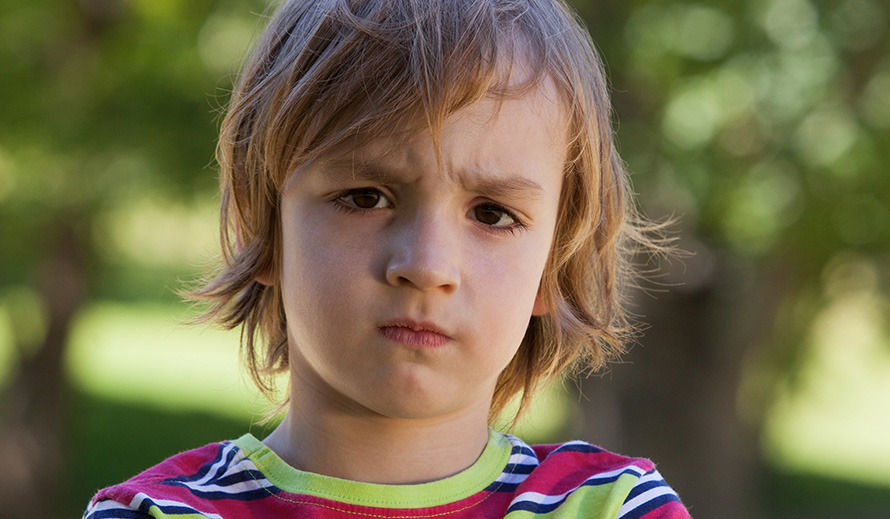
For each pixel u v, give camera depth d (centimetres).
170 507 126
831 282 639
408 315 119
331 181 123
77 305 757
